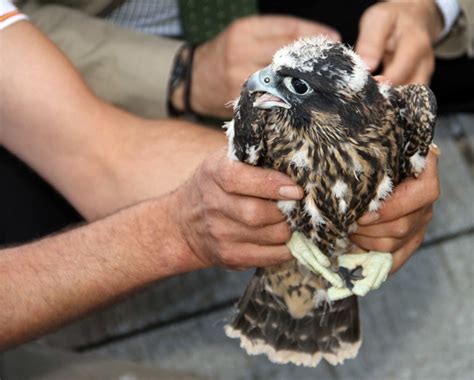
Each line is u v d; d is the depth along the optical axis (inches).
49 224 201.5
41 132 169.5
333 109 131.8
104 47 204.1
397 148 135.3
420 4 198.5
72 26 207.6
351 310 157.9
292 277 152.2
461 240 245.9
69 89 168.9
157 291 239.9
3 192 198.7
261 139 135.9
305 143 135.0
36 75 167.9
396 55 181.8
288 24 189.0
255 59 190.1
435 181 139.3
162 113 207.5
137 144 170.1
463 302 239.9
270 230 138.4
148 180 167.2
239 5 217.3
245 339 160.6
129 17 224.7
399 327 237.9
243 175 131.6
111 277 152.0
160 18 226.5
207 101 204.1
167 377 198.5
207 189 136.9
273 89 133.4
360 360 234.4
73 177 171.3
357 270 144.5
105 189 169.5
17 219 199.2
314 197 136.5
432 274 242.7
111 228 153.4
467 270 243.0
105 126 169.6
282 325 159.9
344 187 135.0
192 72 203.5
